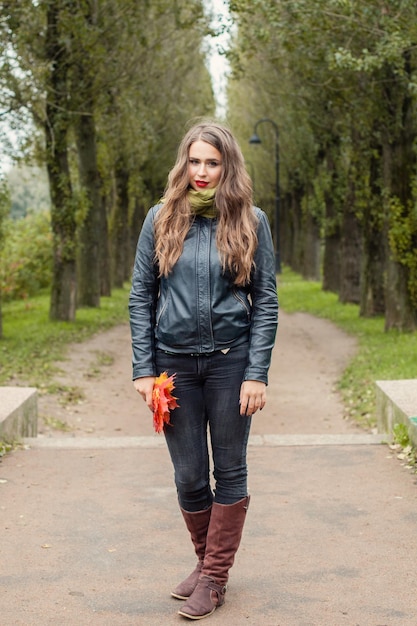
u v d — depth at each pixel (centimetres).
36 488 652
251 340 393
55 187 2331
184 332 388
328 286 3466
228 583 453
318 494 636
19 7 1767
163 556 497
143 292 402
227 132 395
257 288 396
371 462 735
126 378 1603
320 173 3391
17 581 456
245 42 1989
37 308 3148
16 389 959
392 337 1897
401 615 410
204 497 417
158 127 3647
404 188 1948
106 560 489
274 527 553
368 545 513
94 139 2758
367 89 1933
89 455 781
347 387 1394
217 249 388
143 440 862
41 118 2145
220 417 396
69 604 425
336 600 429
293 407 1303
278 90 3139
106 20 2184
